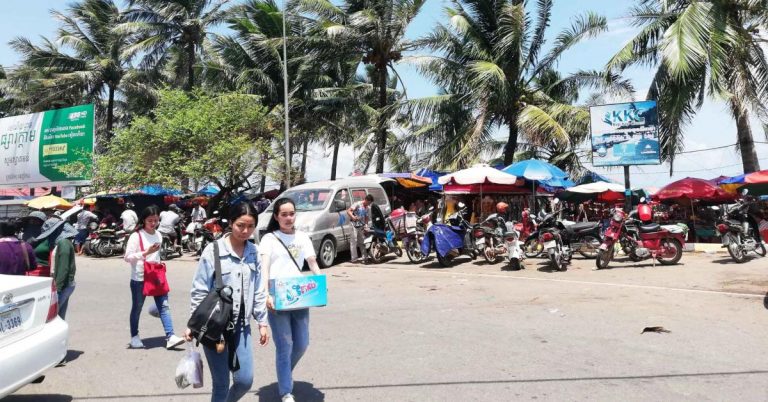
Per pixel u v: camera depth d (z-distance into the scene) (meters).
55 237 5.91
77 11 33.00
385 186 21.55
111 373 5.05
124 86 32.12
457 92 23.41
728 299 7.50
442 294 8.72
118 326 7.09
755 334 5.73
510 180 14.21
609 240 10.77
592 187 20.67
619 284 9.02
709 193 16.67
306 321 4.13
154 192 23.66
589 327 6.23
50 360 4.08
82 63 32.34
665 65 17.89
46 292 4.24
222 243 3.43
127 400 4.35
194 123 19.33
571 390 4.22
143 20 29.44
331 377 4.71
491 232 11.92
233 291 3.37
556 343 5.59
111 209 26.80
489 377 4.58
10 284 3.99
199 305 3.28
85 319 7.55
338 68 29.69
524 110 20.83
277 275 3.99
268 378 4.77
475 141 21.33
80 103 32.78
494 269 11.35
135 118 20.81
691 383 4.31
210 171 19.39
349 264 13.12
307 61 25.44
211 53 29.34
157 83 34.09
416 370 4.83
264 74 27.44
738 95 16.91
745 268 9.95
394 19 22.84
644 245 10.85
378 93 30.62
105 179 20.56
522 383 4.41
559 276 10.12
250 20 29.23
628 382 4.37
